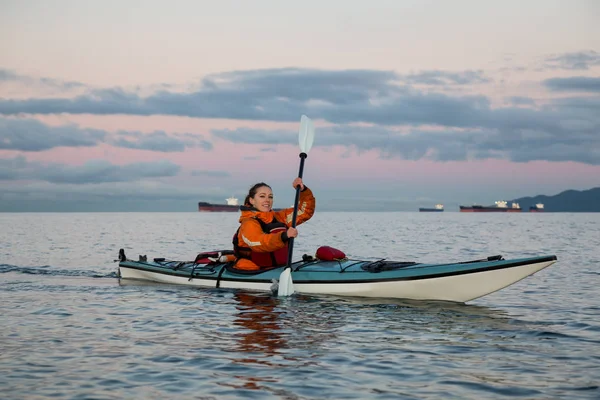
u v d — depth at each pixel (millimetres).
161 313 5715
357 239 21359
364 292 6660
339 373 3605
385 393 3227
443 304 6281
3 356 3998
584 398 3137
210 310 5875
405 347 4305
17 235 24641
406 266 6695
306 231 29531
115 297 6781
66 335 4695
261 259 7355
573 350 4230
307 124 7797
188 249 16141
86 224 44812
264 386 3340
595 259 12625
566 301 6684
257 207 7340
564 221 60875
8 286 7895
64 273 9773
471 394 3213
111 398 3127
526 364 3830
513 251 15328
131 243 19016
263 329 4941
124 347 4273
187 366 3750
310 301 6410
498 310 5984
